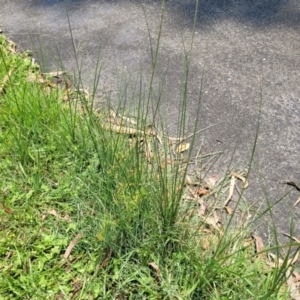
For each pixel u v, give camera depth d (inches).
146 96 112.0
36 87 108.7
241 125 104.6
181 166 92.6
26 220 87.7
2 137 100.1
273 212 87.7
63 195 90.9
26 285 77.9
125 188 83.2
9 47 129.0
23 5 146.6
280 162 96.6
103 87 115.1
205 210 87.1
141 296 75.6
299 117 105.7
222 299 73.1
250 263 77.8
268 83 114.5
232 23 132.6
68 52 127.3
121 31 132.6
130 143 92.8
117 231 80.3
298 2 137.5
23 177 94.5
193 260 76.9
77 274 79.7
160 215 80.4
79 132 98.7
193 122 105.7
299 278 76.8
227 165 96.5
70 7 143.3
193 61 121.4
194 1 140.2
